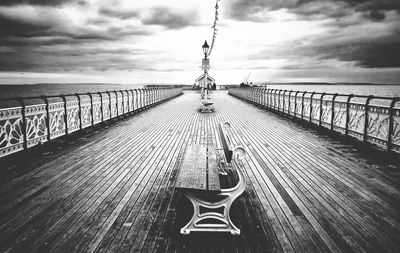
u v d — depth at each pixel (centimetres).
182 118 1405
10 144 596
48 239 306
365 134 733
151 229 328
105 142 820
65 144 793
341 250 288
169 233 321
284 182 489
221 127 495
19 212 370
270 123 1229
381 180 497
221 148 716
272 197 423
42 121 720
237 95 3569
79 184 475
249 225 339
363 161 621
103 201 407
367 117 724
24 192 439
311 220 351
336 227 334
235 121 1292
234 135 939
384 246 295
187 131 1016
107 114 1215
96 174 529
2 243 297
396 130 604
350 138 815
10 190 447
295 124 1199
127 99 1526
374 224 341
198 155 439
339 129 888
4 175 520
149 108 1973
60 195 428
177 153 692
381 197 421
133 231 324
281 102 1573
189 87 7425
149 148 745
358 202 404
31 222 343
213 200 392
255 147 759
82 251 284
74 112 897
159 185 472
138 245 296
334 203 401
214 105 2242
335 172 543
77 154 678
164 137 901
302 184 479
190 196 316
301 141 838
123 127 1111
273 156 664
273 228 332
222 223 348
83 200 410
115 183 481
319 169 563
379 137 667
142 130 1038
